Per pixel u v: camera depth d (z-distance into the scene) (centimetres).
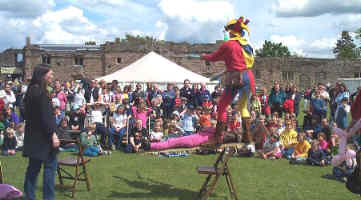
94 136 898
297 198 554
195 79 1622
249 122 464
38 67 438
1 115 985
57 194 545
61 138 534
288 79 4259
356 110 427
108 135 961
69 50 3919
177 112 1130
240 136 492
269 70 4234
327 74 4288
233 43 445
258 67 4244
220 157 522
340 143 443
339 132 445
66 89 1402
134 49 3784
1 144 908
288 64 4241
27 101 434
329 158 815
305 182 653
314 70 4275
